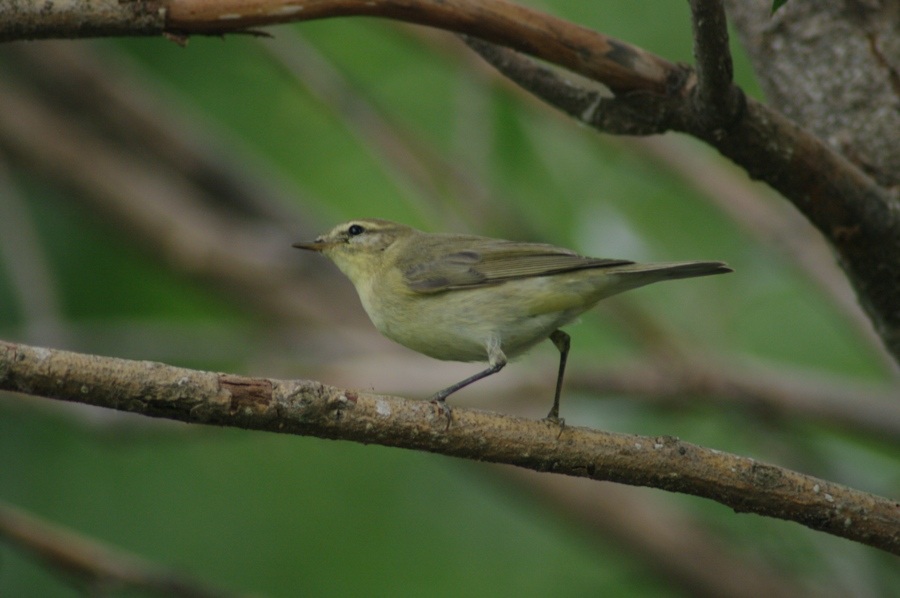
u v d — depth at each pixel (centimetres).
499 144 1204
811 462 1104
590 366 1130
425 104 1317
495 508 1275
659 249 1239
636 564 1246
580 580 1247
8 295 1212
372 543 1248
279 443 1302
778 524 1041
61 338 1162
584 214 1210
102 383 507
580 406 1145
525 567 1254
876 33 735
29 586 1121
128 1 607
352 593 1214
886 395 1069
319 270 1420
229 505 1249
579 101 697
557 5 1189
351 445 1311
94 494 1216
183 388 518
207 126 1470
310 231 1453
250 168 1505
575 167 1277
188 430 1127
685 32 1180
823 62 750
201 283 1397
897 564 1005
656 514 1247
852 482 1089
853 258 702
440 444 566
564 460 576
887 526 572
